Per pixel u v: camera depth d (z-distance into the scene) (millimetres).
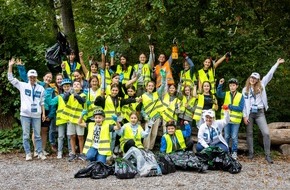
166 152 8461
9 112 10703
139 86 10383
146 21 10906
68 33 13344
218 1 12039
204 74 10031
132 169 7438
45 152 9406
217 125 8516
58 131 9156
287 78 12195
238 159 9211
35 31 11172
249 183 7109
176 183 7023
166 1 11047
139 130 8469
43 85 9375
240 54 11477
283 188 6836
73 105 9016
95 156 8039
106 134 8047
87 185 6918
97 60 12328
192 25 12047
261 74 11391
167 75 10203
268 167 8430
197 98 9500
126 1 10500
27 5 11648
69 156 9148
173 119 9344
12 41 10578
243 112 9180
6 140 9969
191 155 8055
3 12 10508
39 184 6992
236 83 9211
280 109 11898
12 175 7602
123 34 11578
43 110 9055
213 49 11266
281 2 13617
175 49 10414
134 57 11898
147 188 6711
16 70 10398
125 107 9281
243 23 12359
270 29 13844
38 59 10453
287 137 9711
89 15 13625
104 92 9250
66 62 10320
